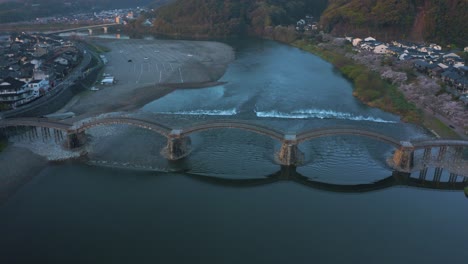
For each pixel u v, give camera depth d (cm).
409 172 7338
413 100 11131
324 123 9762
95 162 7575
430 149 7681
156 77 14075
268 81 13688
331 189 6838
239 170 7381
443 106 10181
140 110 10612
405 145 7369
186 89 12669
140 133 8912
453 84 12069
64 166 7438
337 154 8050
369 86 12256
